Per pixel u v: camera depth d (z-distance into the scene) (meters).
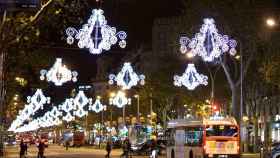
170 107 87.12
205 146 40.69
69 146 118.19
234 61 58.22
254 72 65.44
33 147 123.56
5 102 58.50
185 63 79.94
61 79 37.41
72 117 109.75
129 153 63.44
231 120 41.47
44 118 114.44
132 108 107.69
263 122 73.50
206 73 71.19
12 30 21.56
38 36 25.36
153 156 55.44
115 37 23.36
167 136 50.31
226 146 40.91
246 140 70.12
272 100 69.38
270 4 52.31
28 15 21.86
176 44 53.75
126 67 42.31
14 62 46.31
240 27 51.62
